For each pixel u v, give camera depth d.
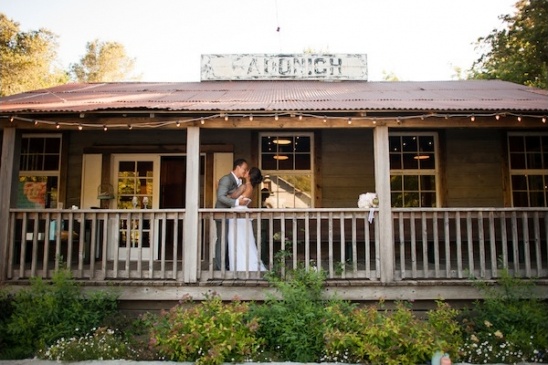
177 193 8.68
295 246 5.57
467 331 4.95
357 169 8.31
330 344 4.54
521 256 7.05
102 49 38.47
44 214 5.77
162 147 8.41
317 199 8.20
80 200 8.33
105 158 8.40
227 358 4.49
